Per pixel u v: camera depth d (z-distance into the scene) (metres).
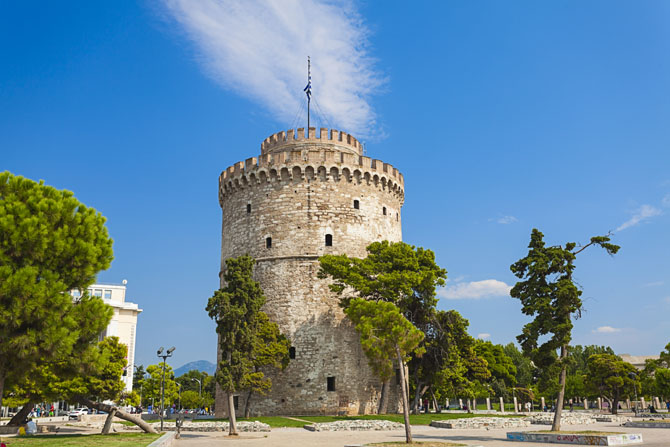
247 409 49.50
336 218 55.66
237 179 59.09
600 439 26.19
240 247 57.62
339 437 33.81
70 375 26.78
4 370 24.05
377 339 28.59
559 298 33.12
